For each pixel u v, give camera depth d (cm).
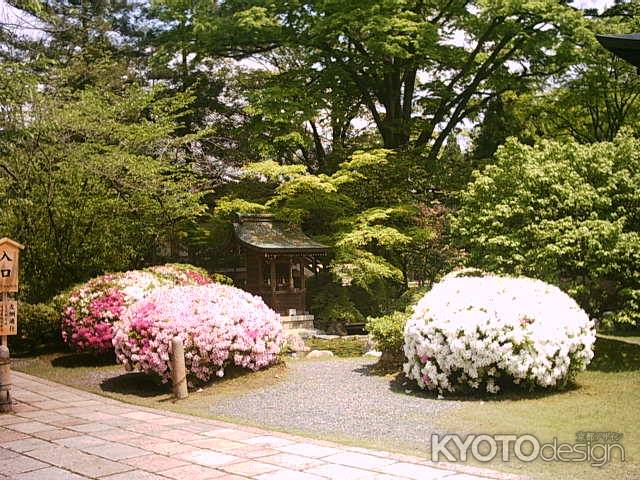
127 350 902
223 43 1931
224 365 912
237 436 611
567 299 838
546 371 748
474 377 748
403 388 824
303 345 1261
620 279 972
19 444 587
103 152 1409
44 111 1226
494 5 1672
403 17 1781
